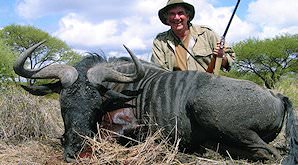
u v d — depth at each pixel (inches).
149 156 160.2
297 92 329.1
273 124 174.2
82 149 170.4
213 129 172.7
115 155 162.1
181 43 235.9
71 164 165.6
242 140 171.0
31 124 223.6
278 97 179.8
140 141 186.2
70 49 906.7
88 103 175.2
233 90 170.9
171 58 239.9
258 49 877.8
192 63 235.9
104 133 180.5
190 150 185.0
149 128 183.2
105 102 185.9
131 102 194.2
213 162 164.6
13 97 232.5
